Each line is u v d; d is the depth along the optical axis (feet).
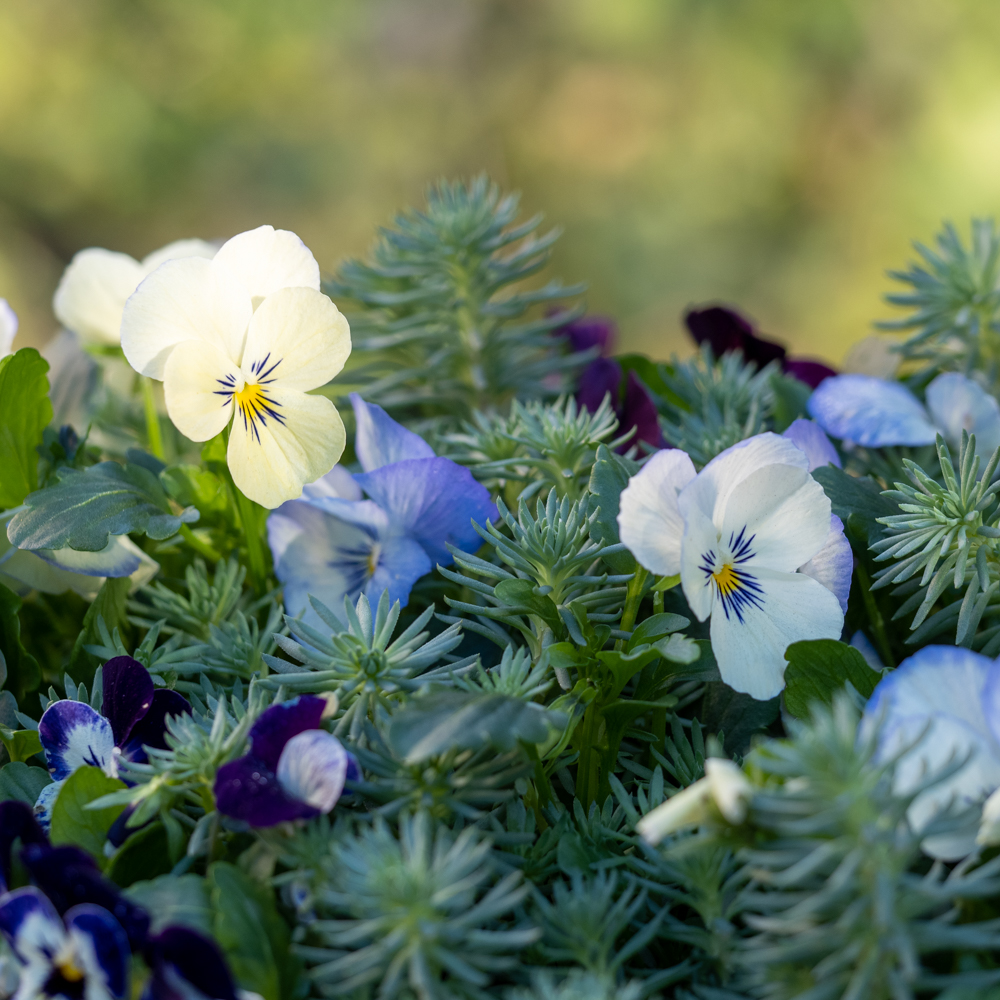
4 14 13.99
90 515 2.89
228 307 2.88
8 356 2.91
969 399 2.98
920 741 2.66
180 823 2.77
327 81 15.37
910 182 13.19
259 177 14.71
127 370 3.21
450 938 2.68
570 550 2.84
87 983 2.69
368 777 2.77
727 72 14.52
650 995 2.73
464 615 2.91
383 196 14.94
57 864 2.70
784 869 2.70
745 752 2.84
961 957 2.69
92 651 2.88
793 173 14.51
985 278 3.10
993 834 2.67
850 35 13.96
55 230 14.44
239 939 2.70
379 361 3.17
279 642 2.81
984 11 13.33
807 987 2.68
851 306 13.53
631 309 13.99
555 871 2.78
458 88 15.43
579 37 15.17
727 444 2.95
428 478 2.88
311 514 2.92
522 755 2.77
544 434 2.93
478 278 3.14
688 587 2.78
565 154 15.29
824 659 2.80
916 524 2.83
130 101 14.38
